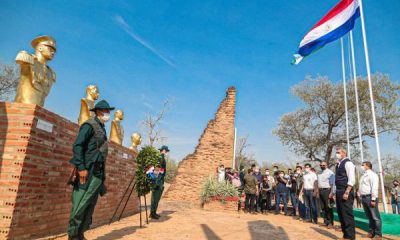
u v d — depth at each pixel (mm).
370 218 7465
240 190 14234
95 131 4453
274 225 8727
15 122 4285
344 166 6676
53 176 4965
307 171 10711
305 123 28672
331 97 27406
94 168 4348
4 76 26750
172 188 18438
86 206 4270
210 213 11578
